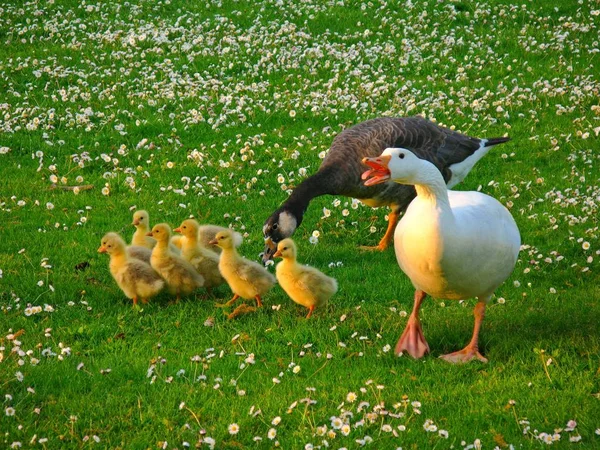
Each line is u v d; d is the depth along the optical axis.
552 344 7.41
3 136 13.21
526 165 12.57
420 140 10.04
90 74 15.65
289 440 6.04
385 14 18.98
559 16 18.92
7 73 15.70
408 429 6.11
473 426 6.21
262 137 13.48
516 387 6.73
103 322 8.05
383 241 10.22
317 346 7.60
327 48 17.06
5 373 6.88
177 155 12.87
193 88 15.23
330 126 13.77
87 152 12.58
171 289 8.48
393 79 15.75
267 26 18.41
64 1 19.92
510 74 16.09
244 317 8.18
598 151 12.88
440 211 6.58
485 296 7.27
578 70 16.06
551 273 9.23
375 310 8.34
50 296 8.52
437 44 17.45
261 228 10.61
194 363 7.20
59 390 6.71
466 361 7.20
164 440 6.05
